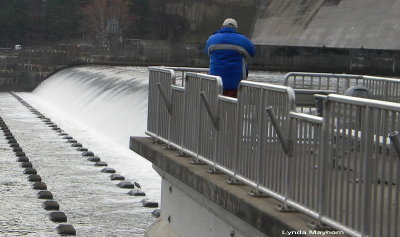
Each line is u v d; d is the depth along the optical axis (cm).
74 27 14075
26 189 2284
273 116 955
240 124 1117
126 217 1938
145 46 8625
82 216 1936
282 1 11938
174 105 1454
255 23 12394
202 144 1284
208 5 13475
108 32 11650
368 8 9269
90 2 14212
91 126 4606
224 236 1137
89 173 2667
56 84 7594
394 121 757
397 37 8206
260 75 6356
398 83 1578
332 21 9881
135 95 4453
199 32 13425
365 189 796
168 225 1477
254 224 983
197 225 1276
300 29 10581
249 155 1084
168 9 13850
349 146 829
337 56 6944
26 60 8819
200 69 1678
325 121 876
